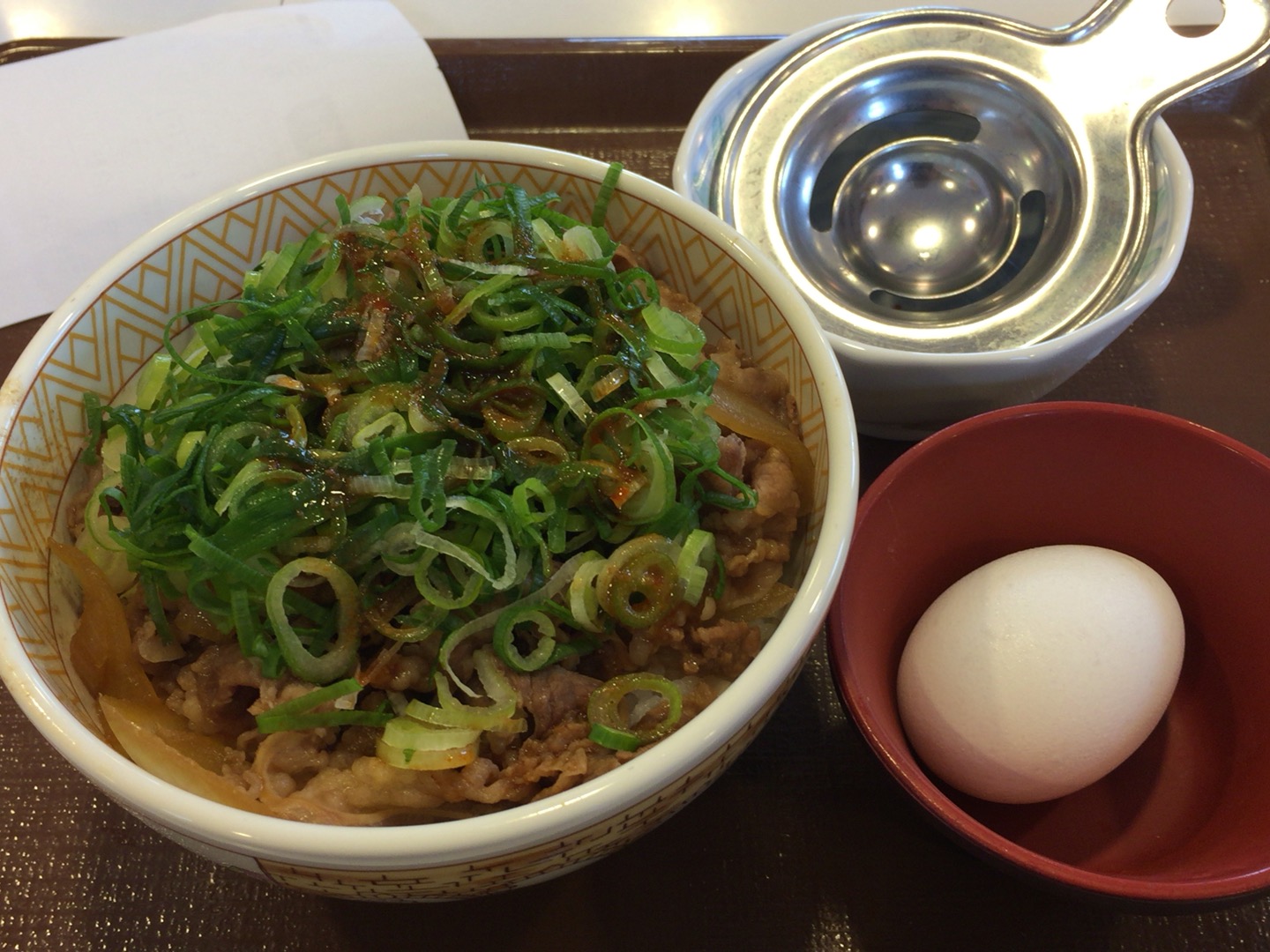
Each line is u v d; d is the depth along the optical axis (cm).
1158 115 23
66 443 17
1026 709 17
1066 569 18
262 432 16
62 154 24
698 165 23
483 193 19
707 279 18
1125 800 18
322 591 16
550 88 26
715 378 17
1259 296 24
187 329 19
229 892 18
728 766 15
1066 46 24
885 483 18
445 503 15
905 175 25
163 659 16
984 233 25
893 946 17
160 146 24
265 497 15
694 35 30
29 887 18
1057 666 17
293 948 17
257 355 17
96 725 15
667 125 27
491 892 15
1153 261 21
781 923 17
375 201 19
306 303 17
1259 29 22
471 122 27
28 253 23
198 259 18
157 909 18
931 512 19
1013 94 24
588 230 18
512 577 15
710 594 17
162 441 17
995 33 24
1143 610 18
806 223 24
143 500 16
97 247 24
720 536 17
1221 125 27
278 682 15
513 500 15
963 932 17
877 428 22
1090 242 22
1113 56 23
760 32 31
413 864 13
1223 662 19
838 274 24
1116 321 20
